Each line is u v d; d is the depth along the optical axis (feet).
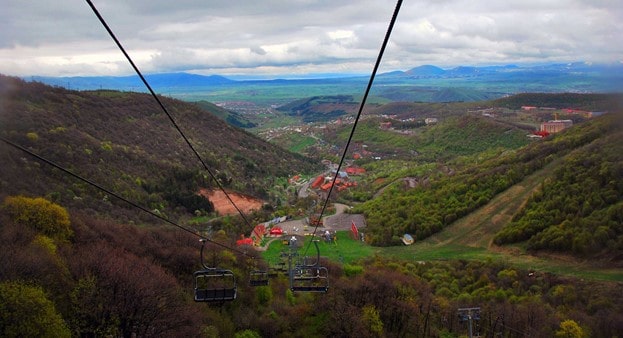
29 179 245.65
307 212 445.78
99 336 122.62
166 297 143.84
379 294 206.39
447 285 255.91
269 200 479.41
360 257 319.88
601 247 270.26
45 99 400.26
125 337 128.16
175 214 345.72
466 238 347.56
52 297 121.80
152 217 304.71
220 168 506.07
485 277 257.75
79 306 121.90
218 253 213.25
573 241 280.10
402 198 435.94
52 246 143.54
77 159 318.24
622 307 208.95
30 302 103.24
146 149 447.42
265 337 175.73
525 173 393.91
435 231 367.86
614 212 278.87
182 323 140.56
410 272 273.13
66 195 255.50
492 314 205.05
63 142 326.44
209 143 595.47
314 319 188.96
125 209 293.84
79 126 397.80
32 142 287.28
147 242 207.51
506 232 324.19
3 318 99.86
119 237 198.18
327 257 308.40
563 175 341.62
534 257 292.20
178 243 221.05
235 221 370.73
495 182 398.42
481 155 575.38
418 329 199.62
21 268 119.85
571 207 307.37
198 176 419.33
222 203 411.54
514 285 247.70
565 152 385.50
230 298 92.58
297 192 545.85
